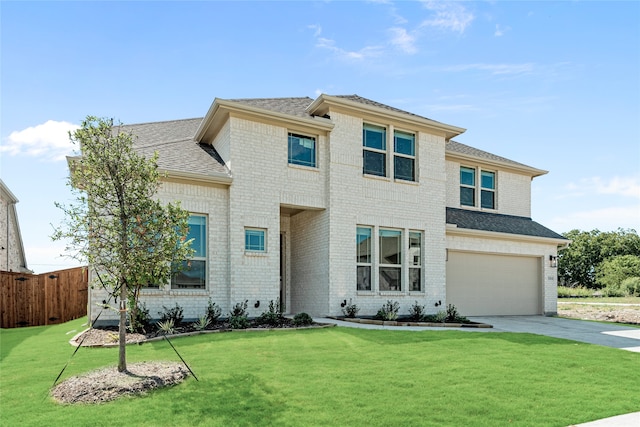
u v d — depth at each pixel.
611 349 9.98
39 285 15.79
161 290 12.24
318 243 14.91
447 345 9.77
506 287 18.88
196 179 12.85
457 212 18.75
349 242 14.66
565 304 27.53
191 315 12.59
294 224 16.59
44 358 8.45
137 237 7.15
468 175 19.69
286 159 14.18
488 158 19.69
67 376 7.04
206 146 15.39
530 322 15.82
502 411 5.75
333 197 14.50
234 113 13.41
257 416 5.41
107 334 10.32
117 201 7.20
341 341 9.85
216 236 13.19
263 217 13.65
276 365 7.67
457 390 6.54
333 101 14.45
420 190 16.22
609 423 5.40
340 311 14.27
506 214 20.44
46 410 5.61
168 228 7.25
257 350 8.78
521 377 7.32
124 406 5.73
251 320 12.70
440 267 16.34
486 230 17.81
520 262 19.41
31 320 15.45
